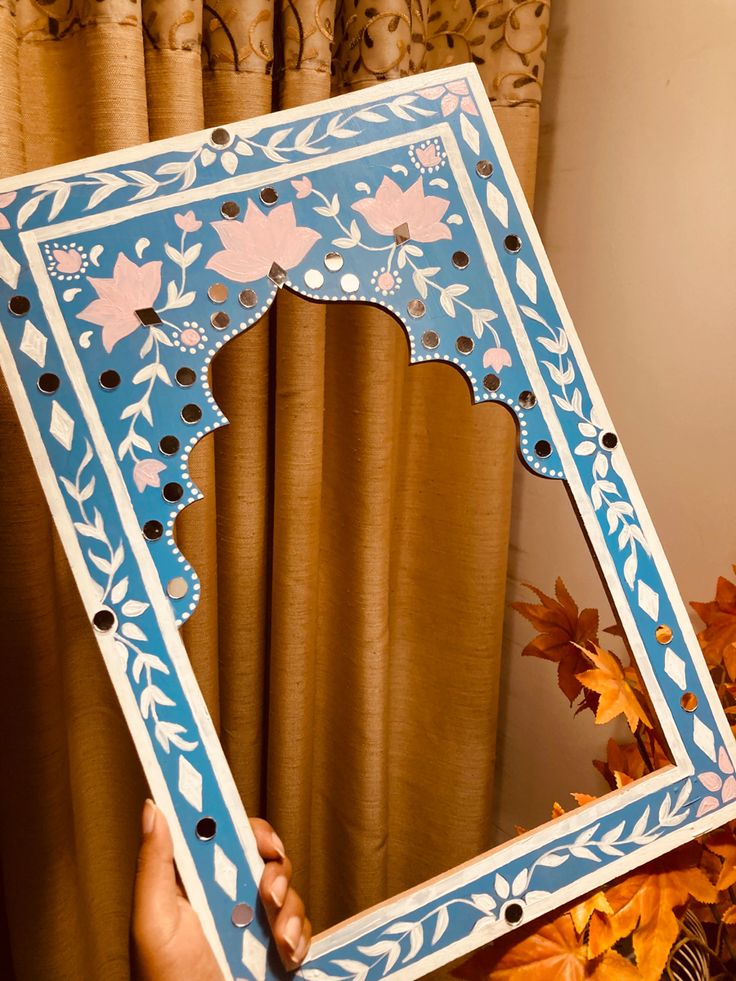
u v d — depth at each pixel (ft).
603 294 3.26
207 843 1.88
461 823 3.87
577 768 3.70
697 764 2.24
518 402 2.19
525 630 3.85
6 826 3.19
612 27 3.01
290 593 3.34
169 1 2.64
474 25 3.02
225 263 2.01
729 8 2.65
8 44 2.51
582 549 3.51
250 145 2.05
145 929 1.77
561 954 2.20
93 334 1.92
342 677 3.68
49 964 3.33
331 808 3.92
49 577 2.97
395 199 2.12
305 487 3.23
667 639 2.25
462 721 3.73
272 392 3.34
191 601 1.93
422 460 3.64
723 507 3.00
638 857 2.17
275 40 2.96
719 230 2.82
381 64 2.92
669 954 2.27
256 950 1.88
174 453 1.95
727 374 2.88
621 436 3.32
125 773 3.51
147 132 2.72
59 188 1.94
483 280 2.18
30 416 1.88
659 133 2.94
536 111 3.06
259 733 3.68
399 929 1.97
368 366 3.19
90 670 3.37
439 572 3.69
